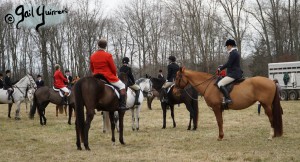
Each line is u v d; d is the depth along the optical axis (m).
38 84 22.33
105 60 9.23
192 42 41.19
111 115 9.86
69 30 44.84
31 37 46.72
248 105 10.05
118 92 9.38
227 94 9.99
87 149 9.17
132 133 12.34
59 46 43.44
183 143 10.16
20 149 9.72
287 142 9.83
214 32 45.69
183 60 44.25
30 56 47.88
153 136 11.57
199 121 15.41
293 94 29.00
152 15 47.88
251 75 52.09
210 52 43.75
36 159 8.40
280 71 29.88
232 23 40.50
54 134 12.47
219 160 7.95
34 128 14.28
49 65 45.72
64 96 15.41
